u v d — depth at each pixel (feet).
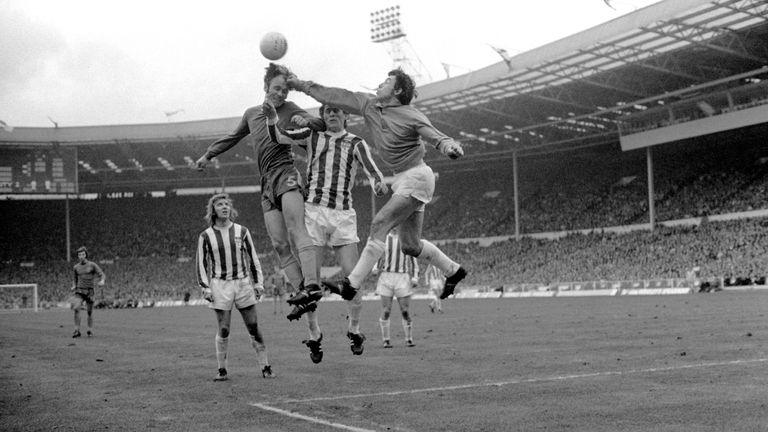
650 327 55.57
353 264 26.84
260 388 29.66
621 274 168.35
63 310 178.09
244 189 272.51
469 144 217.97
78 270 68.44
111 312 146.41
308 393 27.76
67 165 219.20
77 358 45.70
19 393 30.04
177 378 33.91
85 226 257.55
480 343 47.57
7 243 247.70
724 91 156.66
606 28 139.03
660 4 130.21
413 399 25.52
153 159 243.81
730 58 152.56
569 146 212.23
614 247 181.98
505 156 225.97
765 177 175.11
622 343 43.57
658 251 170.30
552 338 49.39
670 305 91.09
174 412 24.56
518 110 189.57
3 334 73.36
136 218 263.08
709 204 177.47
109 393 29.50
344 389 28.53
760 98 153.28
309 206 26.63
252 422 22.31
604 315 75.10
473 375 31.50
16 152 214.90
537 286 170.40
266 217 27.71
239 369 36.91
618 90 168.86
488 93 176.04
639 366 32.48
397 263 47.80
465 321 73.82
